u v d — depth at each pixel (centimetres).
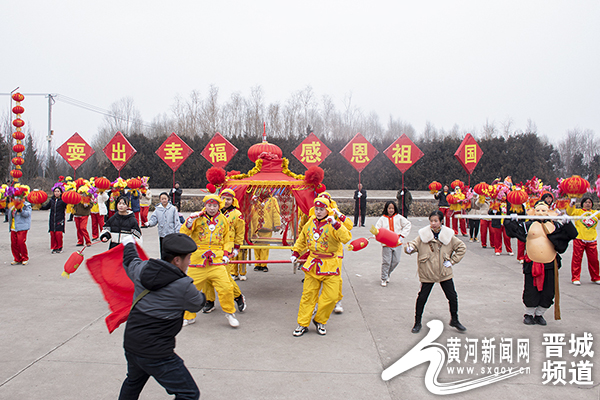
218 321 530
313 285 480
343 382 363
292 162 2881
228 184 645
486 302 606
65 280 725
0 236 1234
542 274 486
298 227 671
